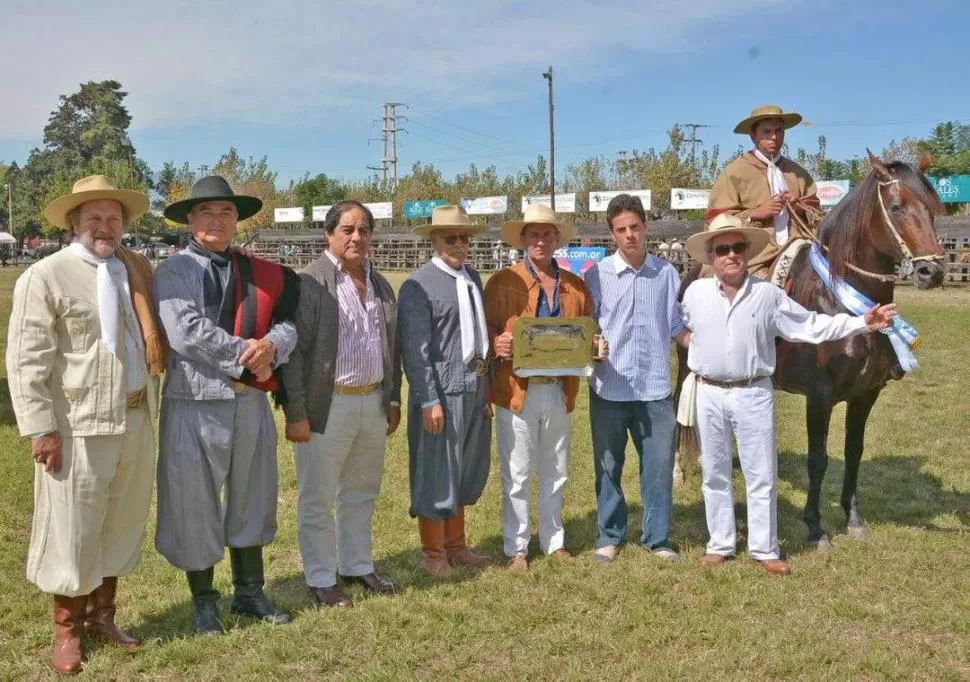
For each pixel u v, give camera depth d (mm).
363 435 4164
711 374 4598
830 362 4797
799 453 7215
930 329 14812
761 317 4508
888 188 4594
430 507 4453
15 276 34312
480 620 3973
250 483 3807
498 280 4684
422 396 4297
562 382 4660
